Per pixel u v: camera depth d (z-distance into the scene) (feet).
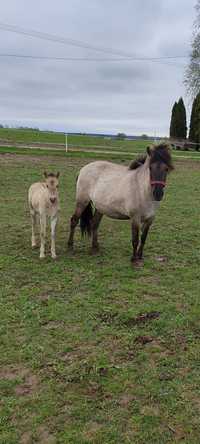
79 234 29.76
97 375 12.72
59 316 16.57
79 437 10.31
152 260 24.06
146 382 12.39
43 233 23.43
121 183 22.29
